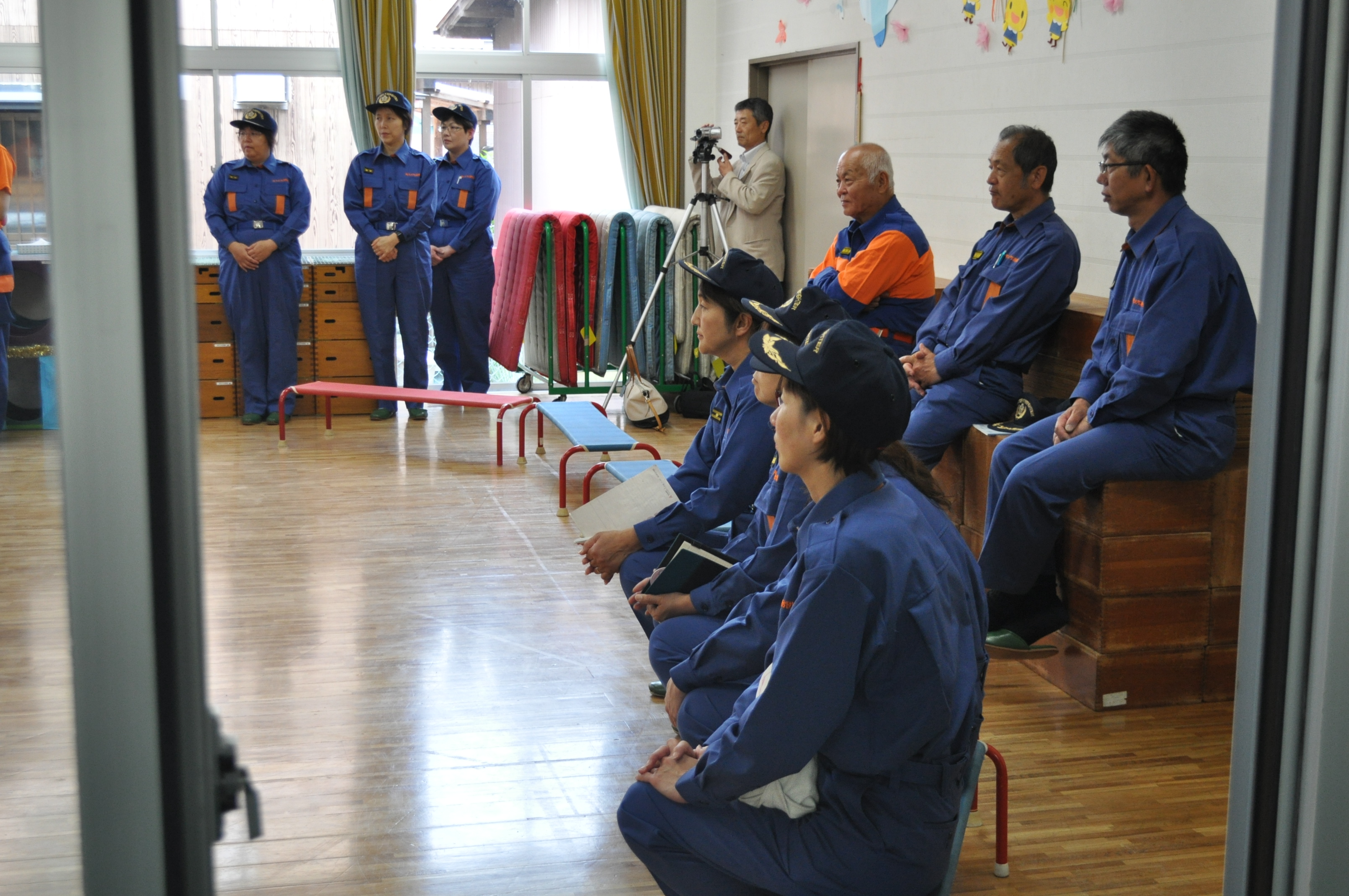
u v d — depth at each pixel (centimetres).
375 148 765
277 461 652
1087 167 475
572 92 878
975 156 557
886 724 181
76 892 104
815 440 191
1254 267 389
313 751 321
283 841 275
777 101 793
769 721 178
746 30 818
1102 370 368
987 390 429
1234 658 363
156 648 93
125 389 91
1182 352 338
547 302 803
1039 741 335
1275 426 121
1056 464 349
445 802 295
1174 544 354
